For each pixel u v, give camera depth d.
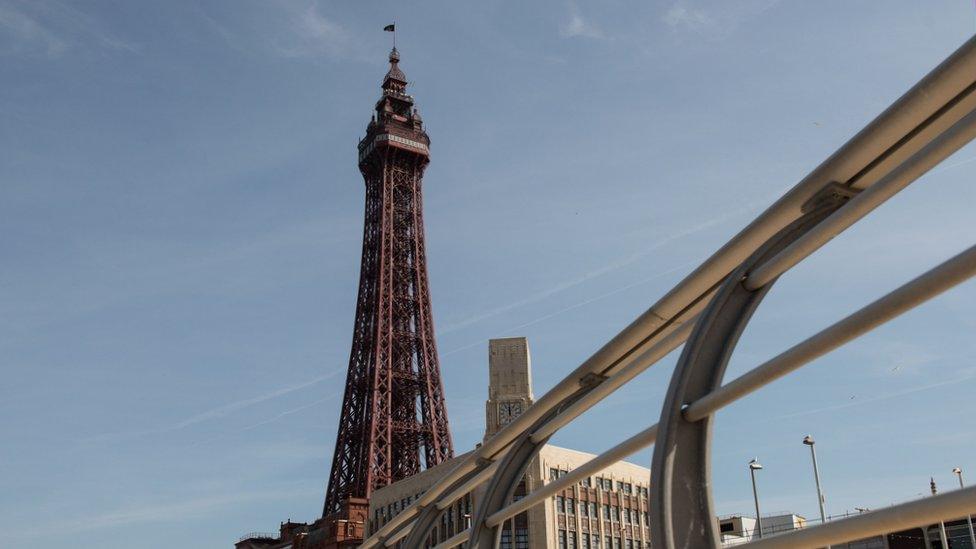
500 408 113.31
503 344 117.44
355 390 177.50
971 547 77.06
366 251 193.12
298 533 163.50
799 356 15.12
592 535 103.75
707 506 17.08
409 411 175.25
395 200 195.75
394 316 183.50
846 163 16.09
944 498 12.36
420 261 191.38
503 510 27.81
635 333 22.14
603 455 22.48
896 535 76.06
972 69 13.64
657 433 17.72
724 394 16.62
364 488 161.75
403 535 42.19
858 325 14.15
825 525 14.38
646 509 113.31
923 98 14.37
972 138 13.27
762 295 18.14
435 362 181.50
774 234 17.77
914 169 13.87
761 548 15.55
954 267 12.79
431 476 117.75
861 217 15.16
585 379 24.95
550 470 101.94
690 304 20.50
